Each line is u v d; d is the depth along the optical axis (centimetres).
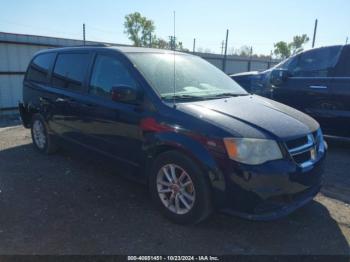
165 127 303
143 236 288
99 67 394
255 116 304
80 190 387
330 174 447
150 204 351
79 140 426
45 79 498
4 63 1011
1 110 1023
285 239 288
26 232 292
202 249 271
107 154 380
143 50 395
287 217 326
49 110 482
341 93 510
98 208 340
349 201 363
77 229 298
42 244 274
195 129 283
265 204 266
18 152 546
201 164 275
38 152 544
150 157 322
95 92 392
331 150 565
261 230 301
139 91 333
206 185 281
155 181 321
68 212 331
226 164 265
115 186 400
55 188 393
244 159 263
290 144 283
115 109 353
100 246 272
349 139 523
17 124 859
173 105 310
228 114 299
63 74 459
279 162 269
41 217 320
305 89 552
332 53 537
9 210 334
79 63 430
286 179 268
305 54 576
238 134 268
